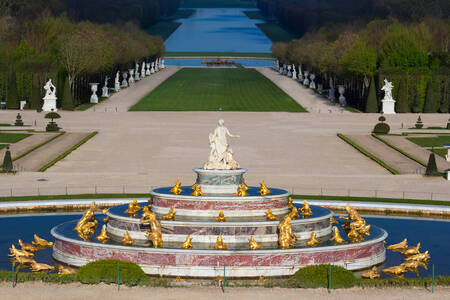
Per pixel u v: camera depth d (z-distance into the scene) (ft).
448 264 240.94
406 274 230.48
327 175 419.54
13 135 554.05
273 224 240.73
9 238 271.69
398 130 603.67
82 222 251.39
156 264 226.99
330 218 261.24
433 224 303.48
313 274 199.11
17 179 395.55
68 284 196.34
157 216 254.27
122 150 503.20
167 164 452.35
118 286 192.85
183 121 655.76
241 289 194.18
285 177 411.13
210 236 238.89
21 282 197.16
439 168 447.83
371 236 249.55
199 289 194.08
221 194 260.42
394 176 418.92
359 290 193.77
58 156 469.16
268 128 618.03
